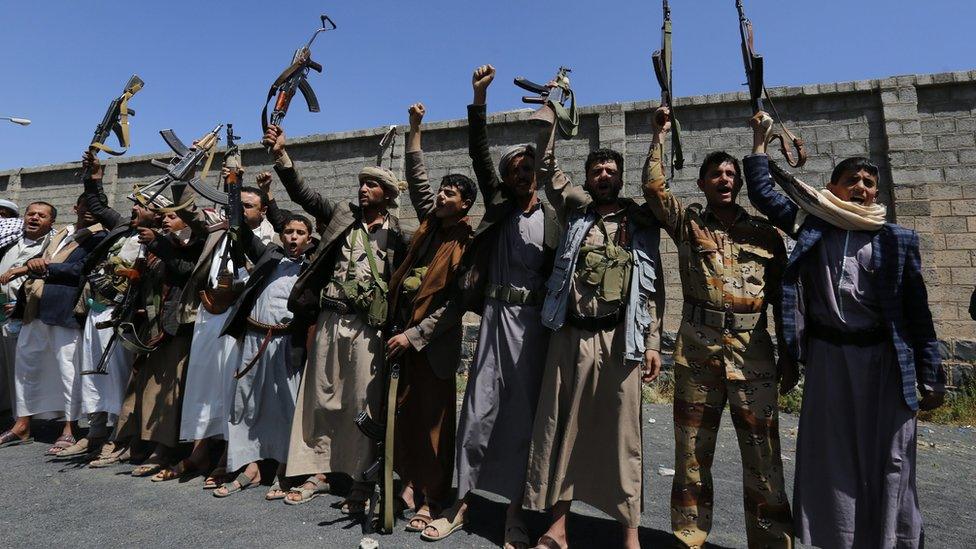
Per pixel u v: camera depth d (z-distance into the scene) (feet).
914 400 6.42
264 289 10.75
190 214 11.49
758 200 7.53
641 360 7.33
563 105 8.36
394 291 9.26
